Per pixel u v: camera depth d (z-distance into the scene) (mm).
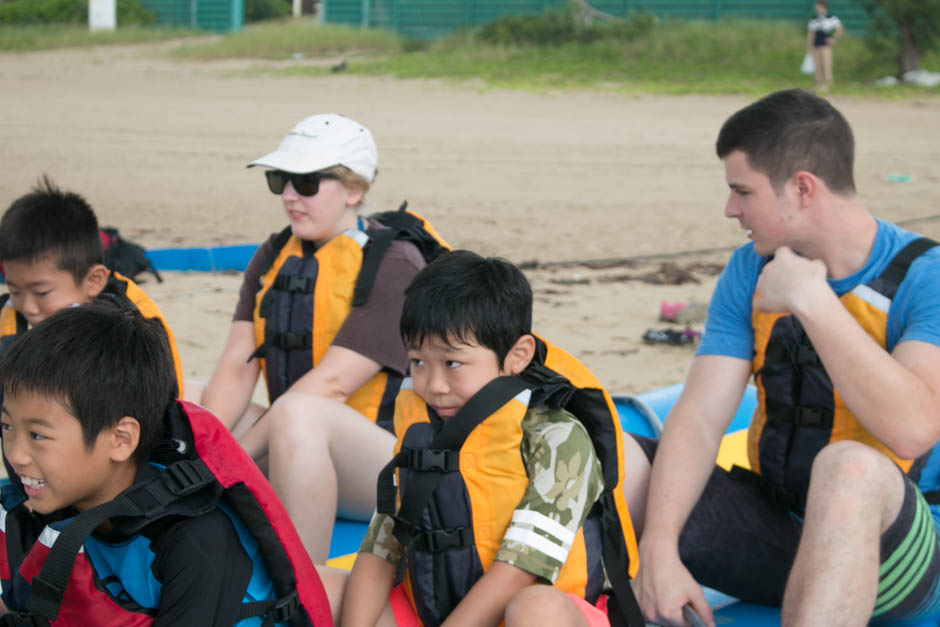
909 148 19234
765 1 35906
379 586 3221
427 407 3246
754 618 3889
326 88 28156
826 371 3633
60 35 43625
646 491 3967
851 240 3615
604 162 18281
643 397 5547
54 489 2650
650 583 3592
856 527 3184
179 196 14898
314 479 3854
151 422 2723
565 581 3104
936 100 25031
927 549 3400
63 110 23562
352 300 4422
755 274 3889
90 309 2740
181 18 48750
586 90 27234
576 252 12031
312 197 4441
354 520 4508
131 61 36312
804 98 3607
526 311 3178
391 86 28406
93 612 2680
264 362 4809
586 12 36219
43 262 4062
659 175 17234
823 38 26859
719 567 3922
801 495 3781
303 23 46000
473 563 3092
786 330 3705
